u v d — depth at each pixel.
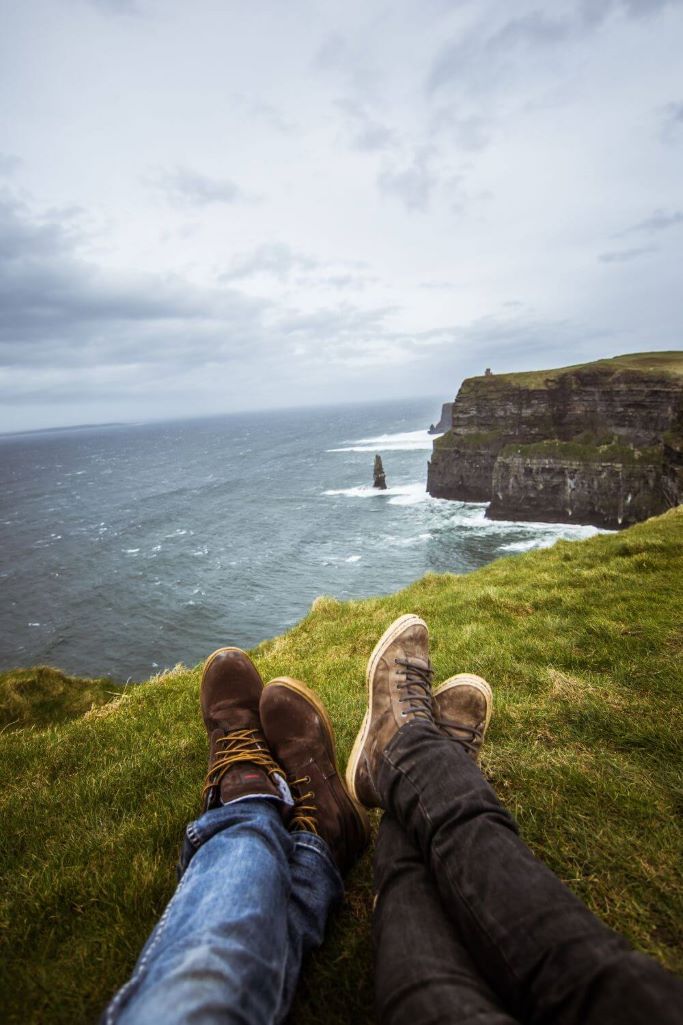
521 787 3.06
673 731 3.61
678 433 66.44
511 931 1.34
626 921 2.12
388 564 60.91
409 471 130.50
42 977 1.96
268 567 63.06
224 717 3.00
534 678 4.98
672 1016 1.01
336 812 2.40
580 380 86.06
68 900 2.44
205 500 113.69
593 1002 1.11
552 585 8.82
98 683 12.25
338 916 2.18
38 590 61.62
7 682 11.43
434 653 6.18
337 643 7.95
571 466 77.69
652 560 9.17
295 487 121.62
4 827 3.29
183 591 56.97
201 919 1.46
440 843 1.65
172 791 3.46
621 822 2.71
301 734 2.64
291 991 1.53
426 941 1.44
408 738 2.10
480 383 95.81
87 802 3.50
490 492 92.31
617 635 5.75
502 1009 1.31
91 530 93.25
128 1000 1.18
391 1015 1.28
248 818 1.93
